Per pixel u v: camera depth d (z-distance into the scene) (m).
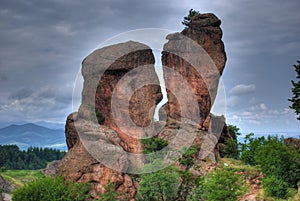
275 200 52.28
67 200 60.03
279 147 56.62
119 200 61.38
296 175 54.88
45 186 61.16
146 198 55.16
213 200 48.03
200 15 78.69
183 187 56.09
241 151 73.88
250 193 56.41
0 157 167.75
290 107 57.97
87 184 63.31
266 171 57.03
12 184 95.81
